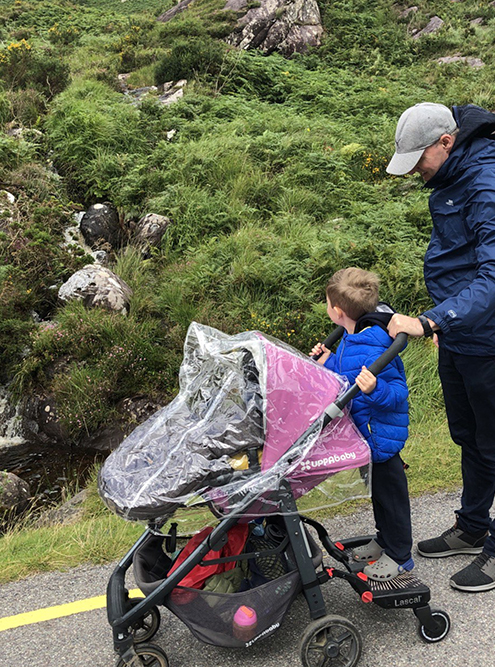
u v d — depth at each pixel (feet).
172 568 8.73
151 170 37.99
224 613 8.13
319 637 8.45
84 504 17.62
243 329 25.40
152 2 122.01
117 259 32.30
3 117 44.83
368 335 8.97
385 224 30.19
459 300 8.37
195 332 9.61
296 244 29.09
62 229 34.99
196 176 36.40
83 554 12.04
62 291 28.86
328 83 52.85
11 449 24.13
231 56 54.65
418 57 63.10
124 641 7.97
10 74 49.80
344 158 38.50
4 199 34.53
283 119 44.24
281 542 8.86
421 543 11.23
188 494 7.73
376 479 9.16
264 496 8.16
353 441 8.64
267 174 37.11
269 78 53.57
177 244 33.09
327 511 13.03
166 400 24.11
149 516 7.64
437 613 9.01
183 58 53.88
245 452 8.17
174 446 8.30
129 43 66.85
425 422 19.15
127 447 8.64
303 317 25.64
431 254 9.73
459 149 8.93
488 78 52.65
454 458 15.08
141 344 25.90
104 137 40.40
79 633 9.68
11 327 27.20
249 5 65.51
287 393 8.18
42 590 10.93
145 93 52.60
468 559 11.03
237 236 30.91
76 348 26.09
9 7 90.33
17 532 15.08
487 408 9.62
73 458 23.08
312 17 65.67
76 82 51.11
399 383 8.95
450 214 9.18
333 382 8.64
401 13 72.95
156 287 30.37
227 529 8.04
